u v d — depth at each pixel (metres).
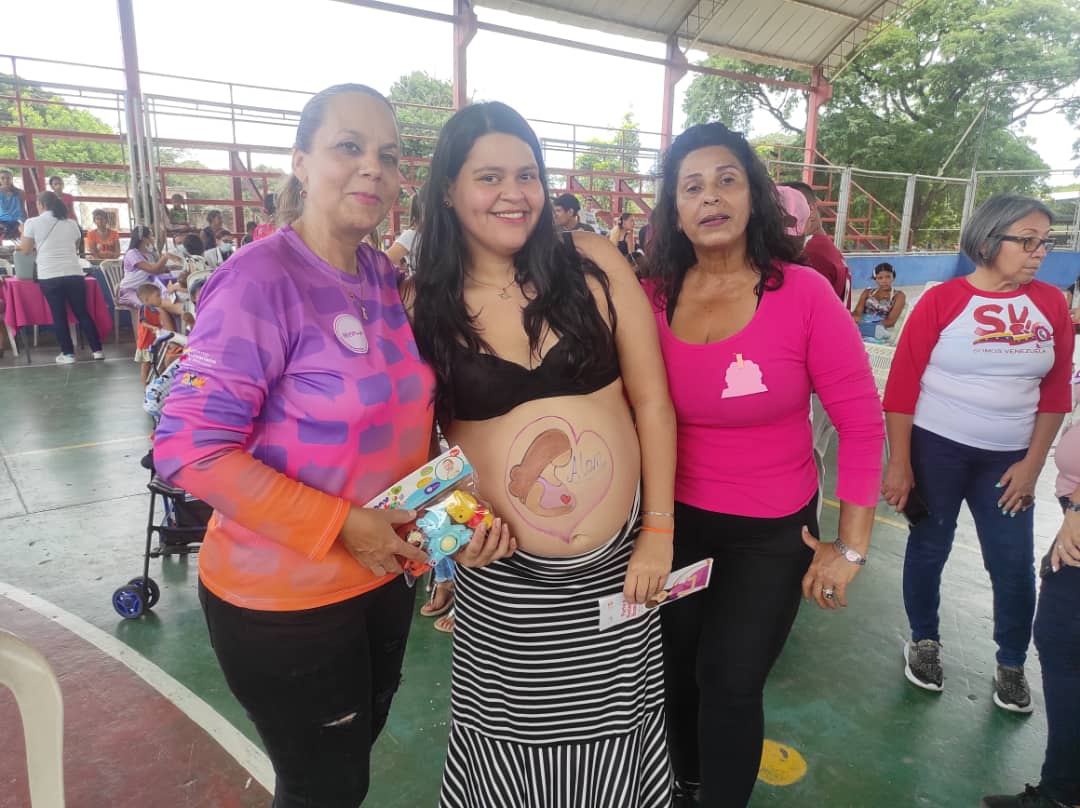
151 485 3.13
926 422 2.46
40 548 3.80
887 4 17.52
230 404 1.21
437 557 1.40
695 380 1.70
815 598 1.71
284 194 1.48
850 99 24.02
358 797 1.57
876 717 2.50
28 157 11.03
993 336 2.28
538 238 1.51
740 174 1.63
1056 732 1.89
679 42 16.52
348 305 1.36
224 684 2.70
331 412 1.29
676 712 2.02
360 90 1.35
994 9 23.03
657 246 1.79
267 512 1.22
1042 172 16.28
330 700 1.43
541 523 1.52
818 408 3.09
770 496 1.72
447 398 1.56
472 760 1.74
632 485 1.59
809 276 1.66
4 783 2.18
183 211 11.68
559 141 14.99
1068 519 1.80
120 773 2.24
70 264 8.34
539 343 1.51
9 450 5.37
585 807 1.71
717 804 1.77
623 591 1.60
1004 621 2.52
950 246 22.00
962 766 2.27
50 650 2.88
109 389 7.25
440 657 2.89
